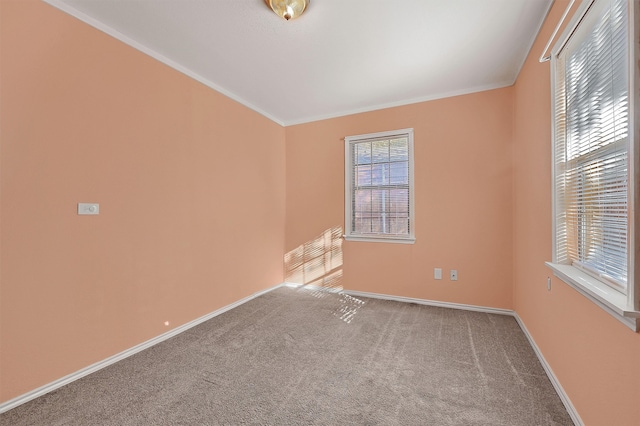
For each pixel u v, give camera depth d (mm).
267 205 3990
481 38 2311
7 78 1637
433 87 3219
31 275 1725
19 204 1679
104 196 2100
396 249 3607
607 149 1328
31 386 1713
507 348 2318
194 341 2482
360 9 1976
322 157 4098
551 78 1841
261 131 3875
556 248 1817
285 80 3057
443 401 1676
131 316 2270
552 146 1838
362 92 3346
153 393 1764
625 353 1074
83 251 1976
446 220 3344
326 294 3875
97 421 1529
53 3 1832
